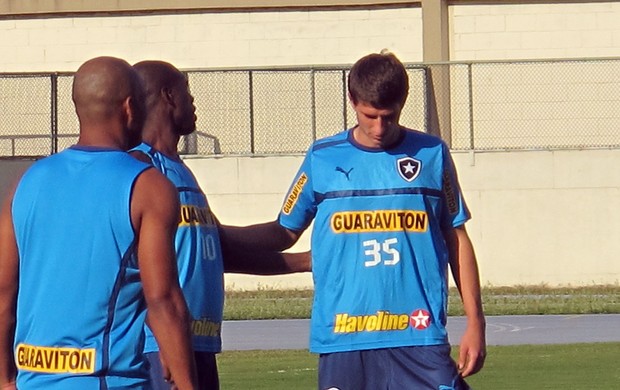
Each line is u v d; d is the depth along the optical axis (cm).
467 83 6862
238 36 7488
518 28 7256
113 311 1101
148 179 1118
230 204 6775
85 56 7625
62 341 1095
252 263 1681
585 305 5366
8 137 7144
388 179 1542
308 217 1619
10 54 7700
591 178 6562
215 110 7006
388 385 1537
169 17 7562
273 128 6962
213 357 1553
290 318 5169
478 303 1586
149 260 1102
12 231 1148
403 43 7356
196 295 1512
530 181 6588
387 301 1534
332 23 7431
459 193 1591
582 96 6931
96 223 1100
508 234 6594
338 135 1588
